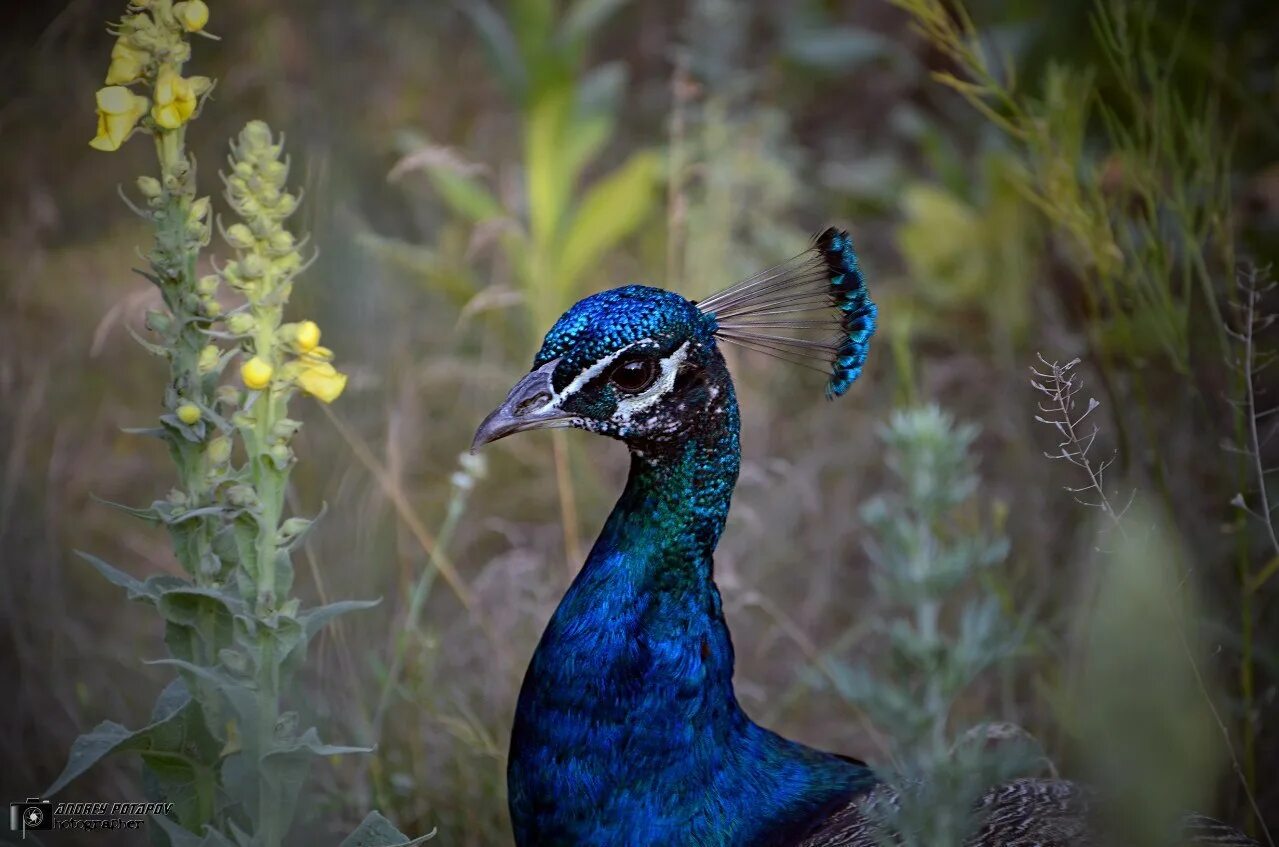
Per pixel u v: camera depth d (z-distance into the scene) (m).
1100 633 2.88
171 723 4.99
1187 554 7.52
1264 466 8.84
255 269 4.84
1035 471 9.88
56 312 11.60
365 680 8.26
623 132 14.41
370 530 8.82
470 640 8.98
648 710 5.84
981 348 11.62
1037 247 11.32
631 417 5.77
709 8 12.11
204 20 4.93
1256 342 9.01
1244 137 10.70
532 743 5.94
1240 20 11.02
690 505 5.88
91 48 13.77
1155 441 8.09
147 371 11.39
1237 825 7.45
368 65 14.51
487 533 10.47
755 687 8.62
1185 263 7.96
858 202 13.20
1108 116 8.27
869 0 14.50
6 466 9.63
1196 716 2.82
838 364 6.07
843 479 10.70
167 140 4.92
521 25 11.44
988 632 5.25
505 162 13.75
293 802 4.90
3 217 12.64
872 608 9.57
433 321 11.70
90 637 8.94
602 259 12.79
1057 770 7.46
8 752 7.89
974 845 5.66
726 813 5.97
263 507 4.86
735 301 6.07
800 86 14.16
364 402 10.02
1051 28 11.55
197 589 4.84
